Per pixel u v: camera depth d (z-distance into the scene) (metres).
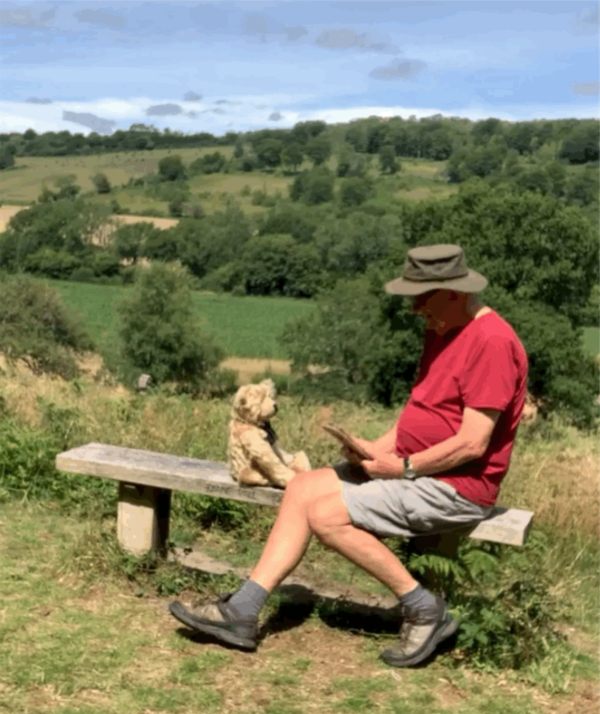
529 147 172.38
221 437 7.78
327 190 167.00
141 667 3.99
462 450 4.08
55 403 8.06
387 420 10.82
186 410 8.41
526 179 113.19
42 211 125.19
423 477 4.18
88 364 67.25
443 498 4.16
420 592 4.21
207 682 3.92
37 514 5.98
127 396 8.99
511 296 49.56
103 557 4.92
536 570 4.50
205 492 4.67
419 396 4.25
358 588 5.31
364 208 148.00
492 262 50.56
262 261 112.56
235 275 113.94
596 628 5.07
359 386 54.72
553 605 4.57
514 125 176.50
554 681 4.14
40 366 61.47
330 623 4.67
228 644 4.26
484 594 4.45
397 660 4.19
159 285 64.25
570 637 4.86
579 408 46.84
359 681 4.04
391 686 4.01
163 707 3.69
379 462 4.18
